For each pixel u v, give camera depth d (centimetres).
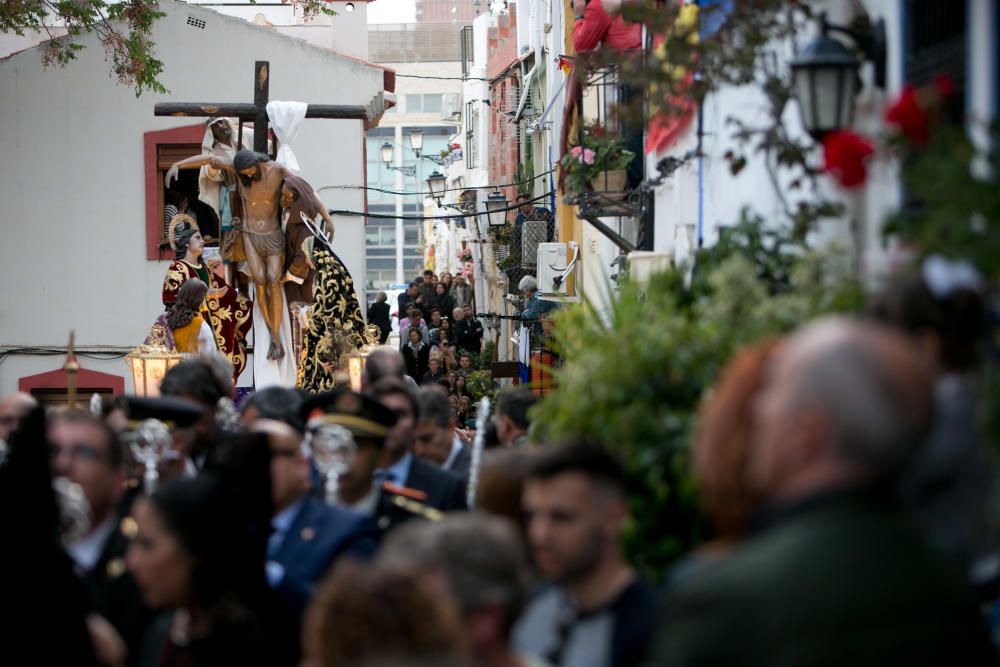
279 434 796
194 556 639
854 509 387
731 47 899
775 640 379
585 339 886
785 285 843
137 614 742
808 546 385
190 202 3325
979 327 548
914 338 542
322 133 3334
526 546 714
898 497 400
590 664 605
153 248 3303
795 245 863
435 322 3931
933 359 541
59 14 3005
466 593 496
